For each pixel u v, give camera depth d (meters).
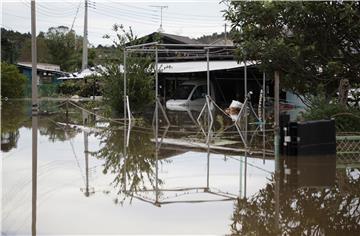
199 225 6.19
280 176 9.18
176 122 20.77
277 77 12.67
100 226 6.12
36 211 6.83
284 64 12.77
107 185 8.62
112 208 7.03
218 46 19.16
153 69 23.45
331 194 7.83
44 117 23.47
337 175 9.21
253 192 8.02
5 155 11.84
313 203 7.28
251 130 17.08
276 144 11.53
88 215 6.64
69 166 10.45
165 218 6.50
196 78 31.16
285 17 12.76
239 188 8.30
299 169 9.77
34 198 7.60
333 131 11.20
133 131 17.33
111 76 22.83
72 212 6.79
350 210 6.91
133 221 6.36
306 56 12.93
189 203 7.32
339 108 12.48
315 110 12.76
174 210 6.92
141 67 22.91
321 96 13.33
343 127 12.20
